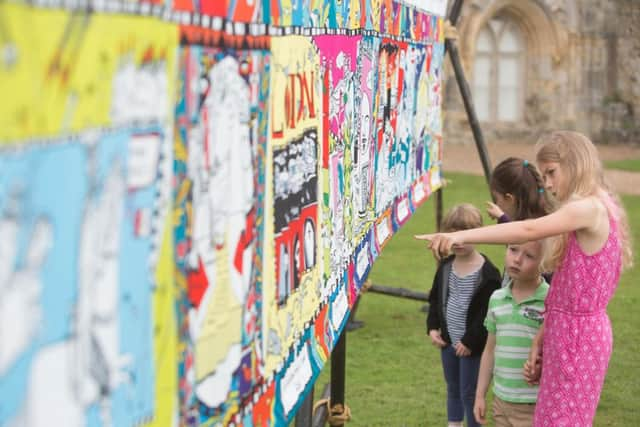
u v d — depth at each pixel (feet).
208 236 7.82
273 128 10.04
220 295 8.23
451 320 22.16
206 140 7.67
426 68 28.81
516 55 134.82
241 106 8.72
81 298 5.46
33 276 4.88
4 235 4.58
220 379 8.34
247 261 9.09
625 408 26.63
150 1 6.31
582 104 136.46
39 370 4.99
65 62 5.12
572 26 134.62
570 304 16.31
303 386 11.74
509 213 19.75
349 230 15.72
